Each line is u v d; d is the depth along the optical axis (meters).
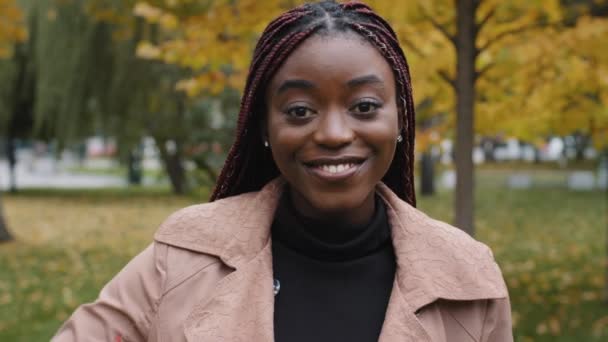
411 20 3.91
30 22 16.70
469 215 4.01
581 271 7.60
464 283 1.29
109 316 1.26
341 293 1.27
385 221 1.34
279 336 1.23
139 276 1.29
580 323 5.32
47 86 15.48
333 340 1.23
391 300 1.25
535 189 20.80
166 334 1.22
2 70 16.83
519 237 10.41
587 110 4.65
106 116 15.40
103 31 14.54
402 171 1.47
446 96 4.59
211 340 1.19
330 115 1.18
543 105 4.55
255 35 4.32
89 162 46.56
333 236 1.29
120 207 15.20
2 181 26.39
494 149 43.38
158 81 14.49
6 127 18.64
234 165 1.44
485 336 1.31
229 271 1.27
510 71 4.22
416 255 1.30
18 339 4.92
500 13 4.13
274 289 1.27
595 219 12.58
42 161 38.50
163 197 18.12
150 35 12.68
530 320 5.41
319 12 1.22
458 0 3.93
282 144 1.21
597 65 4.09
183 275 1.26
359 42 1.20
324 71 1.17
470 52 3.95
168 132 14.91
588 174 20.98
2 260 8.25
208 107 14.80
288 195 1.34
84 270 7.65
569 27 4.09
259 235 1.29
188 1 4.25
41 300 6.15
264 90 1.28
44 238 10.16
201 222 1.32
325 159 1.19
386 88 1.22
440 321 1.28
